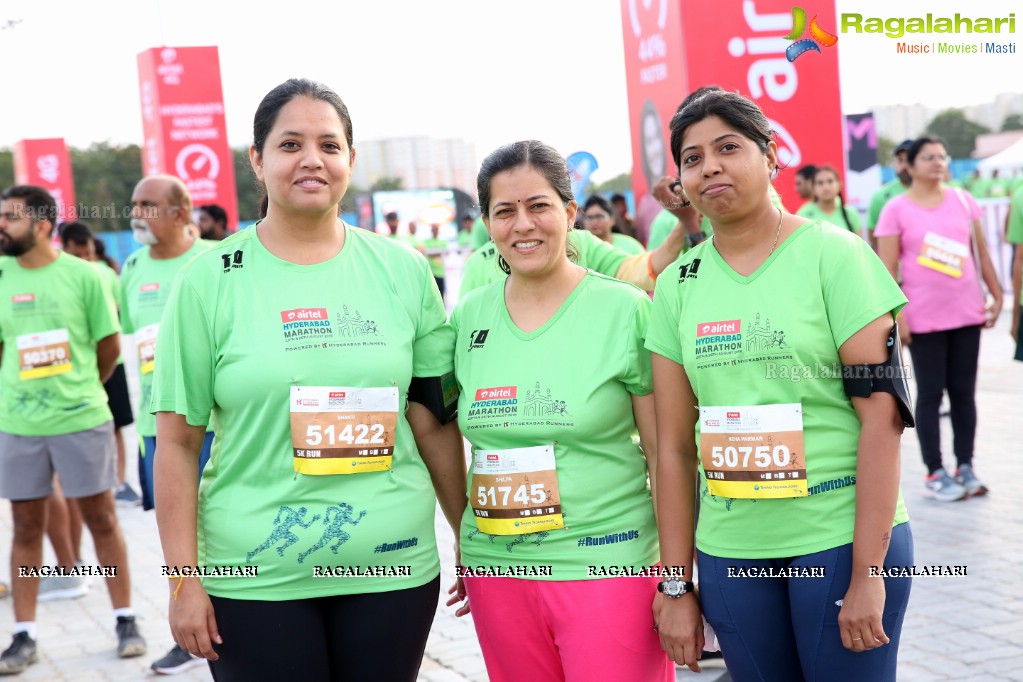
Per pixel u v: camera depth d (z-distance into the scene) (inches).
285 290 109.3
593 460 113.1
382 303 112.6
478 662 184.7
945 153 263.3
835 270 100.3
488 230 116.6
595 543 111.7
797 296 100.8
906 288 265.7
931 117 1205.7
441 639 199.2
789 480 100.0
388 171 1807.3
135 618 206.8
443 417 120.1
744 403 102.0
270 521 106.3
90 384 212.8
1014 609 185.2
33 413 204.7
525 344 115.0
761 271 102.7
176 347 107.9
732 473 102.3
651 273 169.5
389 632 109.4
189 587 106.5
